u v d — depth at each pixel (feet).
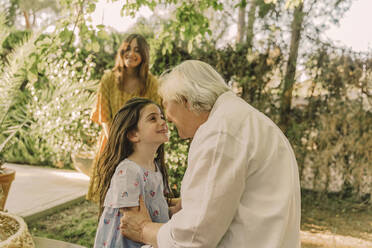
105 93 9.71
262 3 14.62
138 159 5.39
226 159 3.44
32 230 10.90
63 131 17.78
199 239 3.41
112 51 17.88
